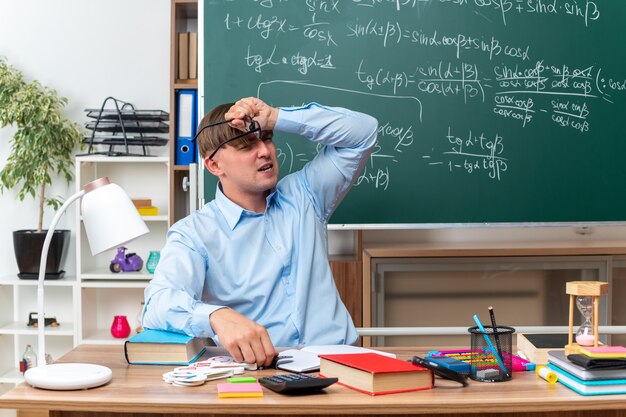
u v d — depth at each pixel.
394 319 3.00
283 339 1.88
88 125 3.54
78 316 3.54
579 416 1.39
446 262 2.97
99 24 3.72
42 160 3.54
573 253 3.01
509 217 2.79
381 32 2.75
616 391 1.33
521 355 1.66
